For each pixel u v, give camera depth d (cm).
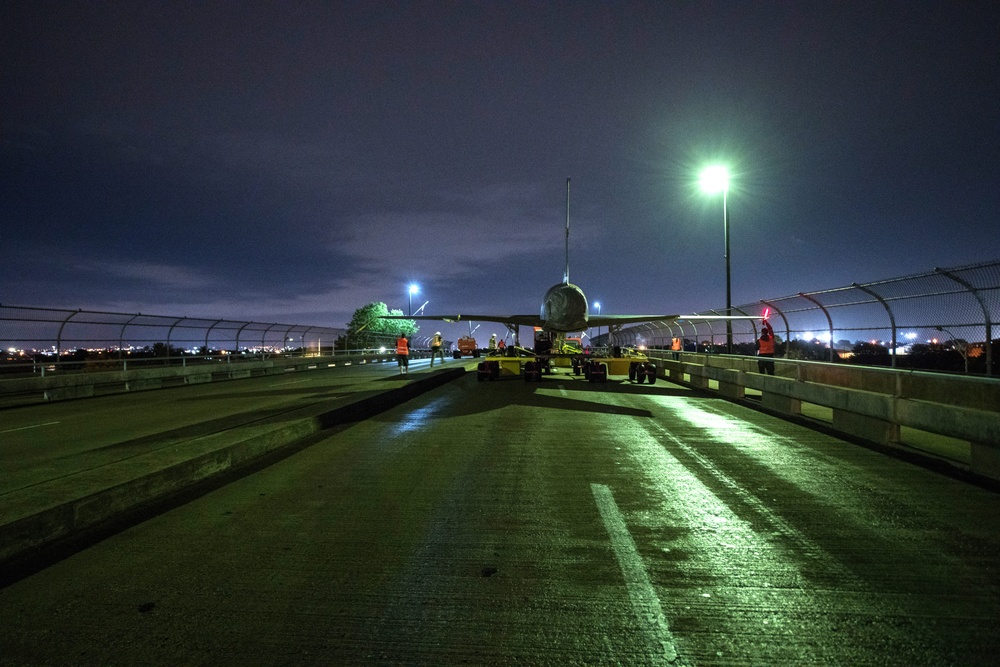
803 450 801
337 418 1067
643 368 1978
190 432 814
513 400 1466
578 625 319
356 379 2305
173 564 407
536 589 364
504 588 366
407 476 663
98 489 510
